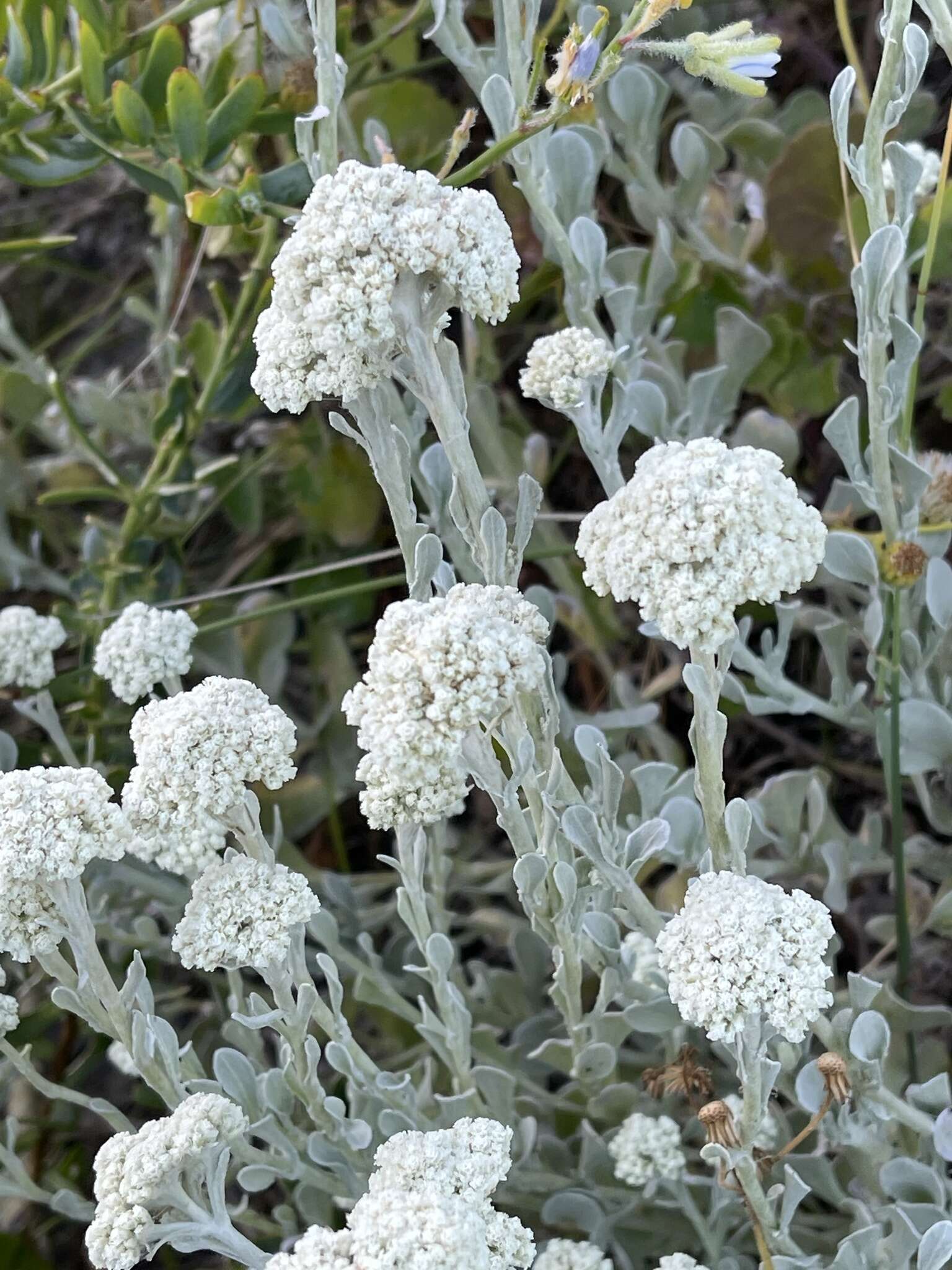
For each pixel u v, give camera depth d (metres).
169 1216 0.36
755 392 0.54
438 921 0.47
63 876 0.35
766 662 0.46
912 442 0.49
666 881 0.48
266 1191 0.50
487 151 0.39
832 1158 0.45
